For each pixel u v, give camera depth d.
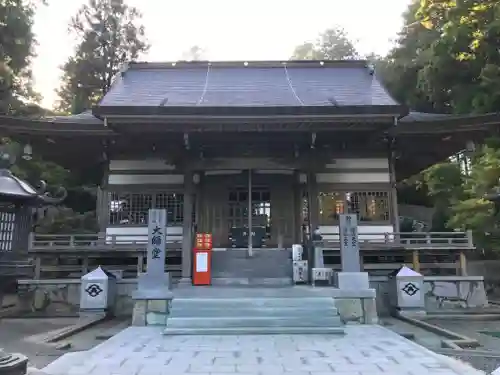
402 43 29.56
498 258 20.31
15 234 14.65
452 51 19.92
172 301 9.62
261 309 9.25
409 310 12.05
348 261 10.76
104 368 5.91
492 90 18.52
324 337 8.15
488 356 7.11
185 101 15.22
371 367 5.88
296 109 12.40
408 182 27.69
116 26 38.12
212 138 13.87
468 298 13.49
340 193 15.42
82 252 14.10
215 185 16.03
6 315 12.61
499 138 16.45
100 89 37.53
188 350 7.04
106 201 15.42
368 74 18.94
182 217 15.48
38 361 6.88
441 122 13.93
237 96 15.91
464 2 19.58
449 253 14.33
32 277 14.89
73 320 11.82
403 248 13.91
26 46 26.48
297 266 12.92
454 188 22.38
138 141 14.45
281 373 5.60
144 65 19.45
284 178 16.16
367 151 15.64
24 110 26.59
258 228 15.75
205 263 12.70
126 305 13.07
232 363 6.15
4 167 16.42
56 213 24.98
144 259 15.12
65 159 17.20
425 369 5.74
